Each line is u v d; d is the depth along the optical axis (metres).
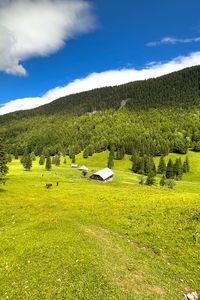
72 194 78.19
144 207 51.47
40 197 75.31
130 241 35.34
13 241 34.75
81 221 45.41
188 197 62.59
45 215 49.09
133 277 24.52
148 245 33.66
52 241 32.69
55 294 21.48
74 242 31.83
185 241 33.78
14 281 23.92
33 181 124.75
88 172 176.88
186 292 23.84
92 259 26.88
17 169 182.75
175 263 29.02
